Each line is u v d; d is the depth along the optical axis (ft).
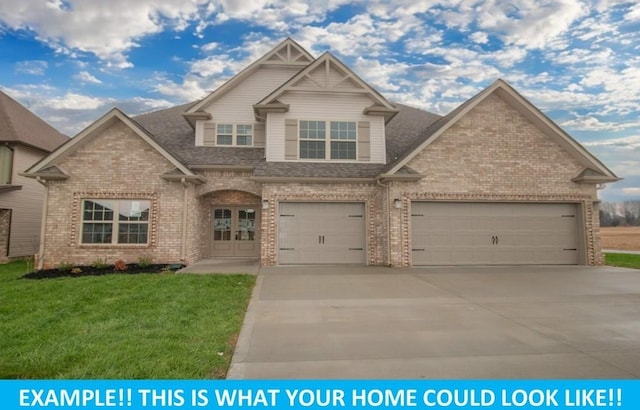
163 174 42.83
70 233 42.57
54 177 42.22
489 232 45.19
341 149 48.83
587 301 25.62
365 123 49.24
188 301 24.32
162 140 53.98
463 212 45.09
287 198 44.68
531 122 46.03
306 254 44.91
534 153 45.70
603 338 17.60
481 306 24.14
